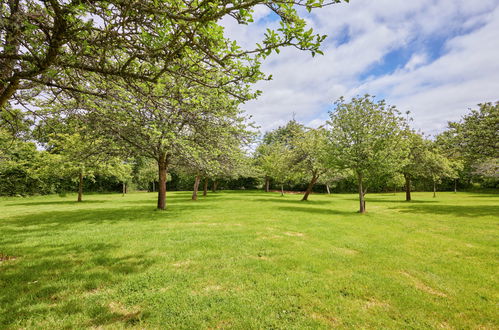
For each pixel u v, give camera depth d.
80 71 3.98
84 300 3.62
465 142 14.43
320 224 9.82
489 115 13.68
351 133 13.26
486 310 3.53
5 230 8.42
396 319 3.29
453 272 4.90
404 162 13.12
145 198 25.94
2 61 3.56
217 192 37.91
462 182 37.31
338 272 4.81
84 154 12.22
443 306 3.62
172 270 4.75
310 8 2.52
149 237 7.31
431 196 29.00
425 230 8.94
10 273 4.53
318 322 3.19
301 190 42.59
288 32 2.71
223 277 4.46
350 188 39.66
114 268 4.82
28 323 3.05
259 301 3.66
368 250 6.31
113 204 18.75
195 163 12.02
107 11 2.88
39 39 3.10
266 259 5.47
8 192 27.78
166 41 3.02
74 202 21.25
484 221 10.87
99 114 5.82
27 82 4.49
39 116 5.88
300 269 4.92
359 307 3.56
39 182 30.22
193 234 7.72
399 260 5.56
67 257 5.46
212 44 3.19
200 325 3.10
